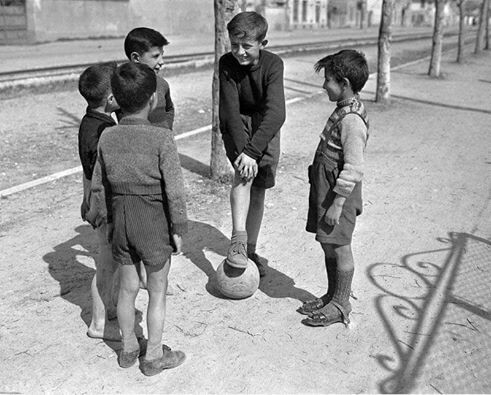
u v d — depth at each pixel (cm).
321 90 1553
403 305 417
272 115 396
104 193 321
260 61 405
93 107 345
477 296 430
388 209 614
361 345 369
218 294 435
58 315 405
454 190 676
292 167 779
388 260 491
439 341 372
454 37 4559
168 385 331
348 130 342
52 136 963
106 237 350
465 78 1848
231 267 415
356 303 420
